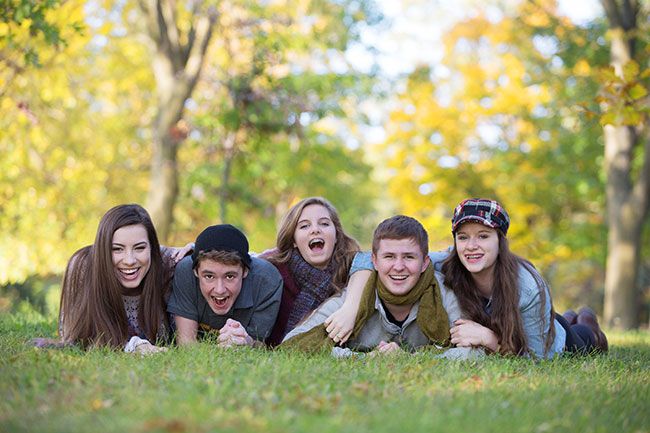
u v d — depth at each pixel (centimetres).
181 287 588
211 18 1541
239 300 591
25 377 400
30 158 1770
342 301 592
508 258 575
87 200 1902
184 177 1984
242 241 578
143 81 1975
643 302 2552
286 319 636
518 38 2100
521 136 2245
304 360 487
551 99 2095
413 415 345
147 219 576
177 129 1559
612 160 1702
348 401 372
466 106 2275
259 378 404
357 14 1803
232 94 1566
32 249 1805
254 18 1597
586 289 2795
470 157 2316
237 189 1942
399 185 2361
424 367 473
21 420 328
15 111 1555
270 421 321
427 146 2317
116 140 2006
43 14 870
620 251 1675
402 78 1938
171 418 324
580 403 393
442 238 2383
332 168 2188
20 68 1232
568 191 2170
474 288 585
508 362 503
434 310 572
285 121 1598
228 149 1658
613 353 688
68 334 565
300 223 634
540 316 578
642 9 1756
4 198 1798
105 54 1866
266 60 1581
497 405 376
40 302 2334
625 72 721
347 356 529
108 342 537
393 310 585
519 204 2214
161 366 443
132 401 354
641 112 739
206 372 422
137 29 1797
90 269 570
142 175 2077
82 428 311
